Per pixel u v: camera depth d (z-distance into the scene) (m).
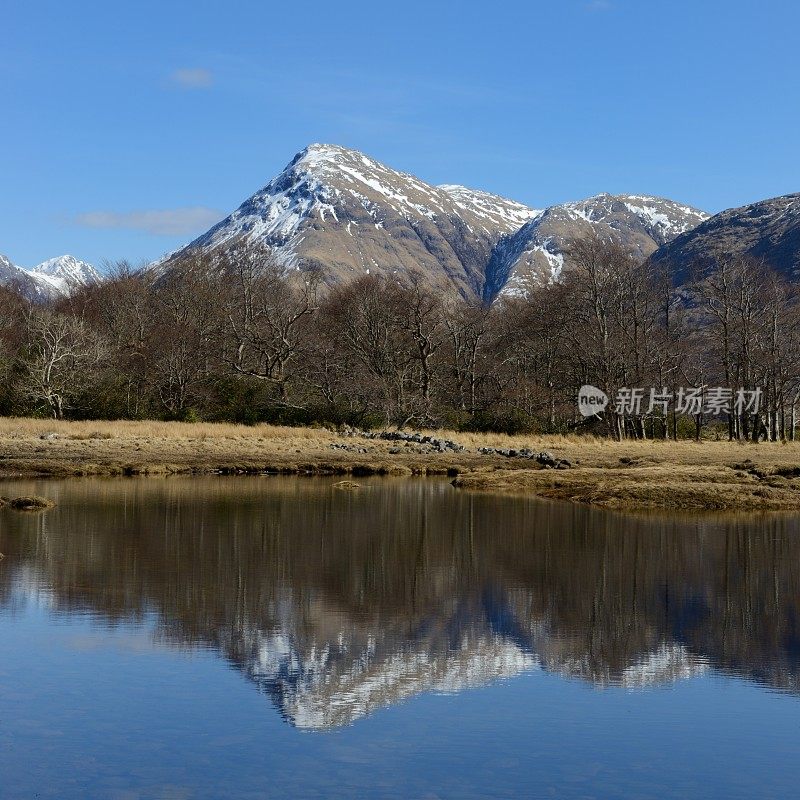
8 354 81.44
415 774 11.30
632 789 11.00
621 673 15.09
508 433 70.75
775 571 23.44
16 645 15.99
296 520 31.28
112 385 74.94
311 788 10.90
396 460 51.81
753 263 86.56
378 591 20.73
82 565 22.81
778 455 51.16
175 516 31.56
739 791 10.98
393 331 83.94
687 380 72.81
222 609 18.73
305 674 14.83
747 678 14.94
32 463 45.28
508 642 16.81
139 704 13.39
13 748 11.89
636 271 79.50
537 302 93.19
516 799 10.69
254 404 74.19
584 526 30.61
